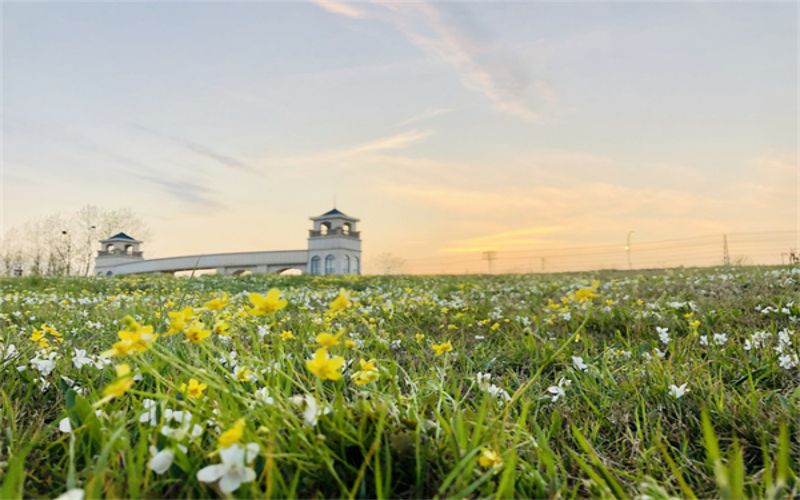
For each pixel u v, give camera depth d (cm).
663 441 170
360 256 4847
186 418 136
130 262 4822
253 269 4747
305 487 116
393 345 338
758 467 150
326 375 114
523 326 423
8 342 282
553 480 132
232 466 100
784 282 585
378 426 121
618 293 637
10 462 123
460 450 128
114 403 164
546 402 216
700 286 653
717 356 264
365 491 116
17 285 1061
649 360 263
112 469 119
